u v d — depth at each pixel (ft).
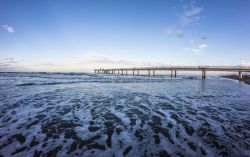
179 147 13.30
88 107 26.76
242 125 18.97
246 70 134.92
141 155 12.01
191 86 69.51
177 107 27.96
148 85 69.77
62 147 13.10
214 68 152.15
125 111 24.62
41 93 40.63
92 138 14.89
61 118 20.68
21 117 20.74
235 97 40.24
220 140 14.75
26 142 13.85
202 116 22.57
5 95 36.27
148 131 16.76
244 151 12.80
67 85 62.64
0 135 15.12
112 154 12.12
